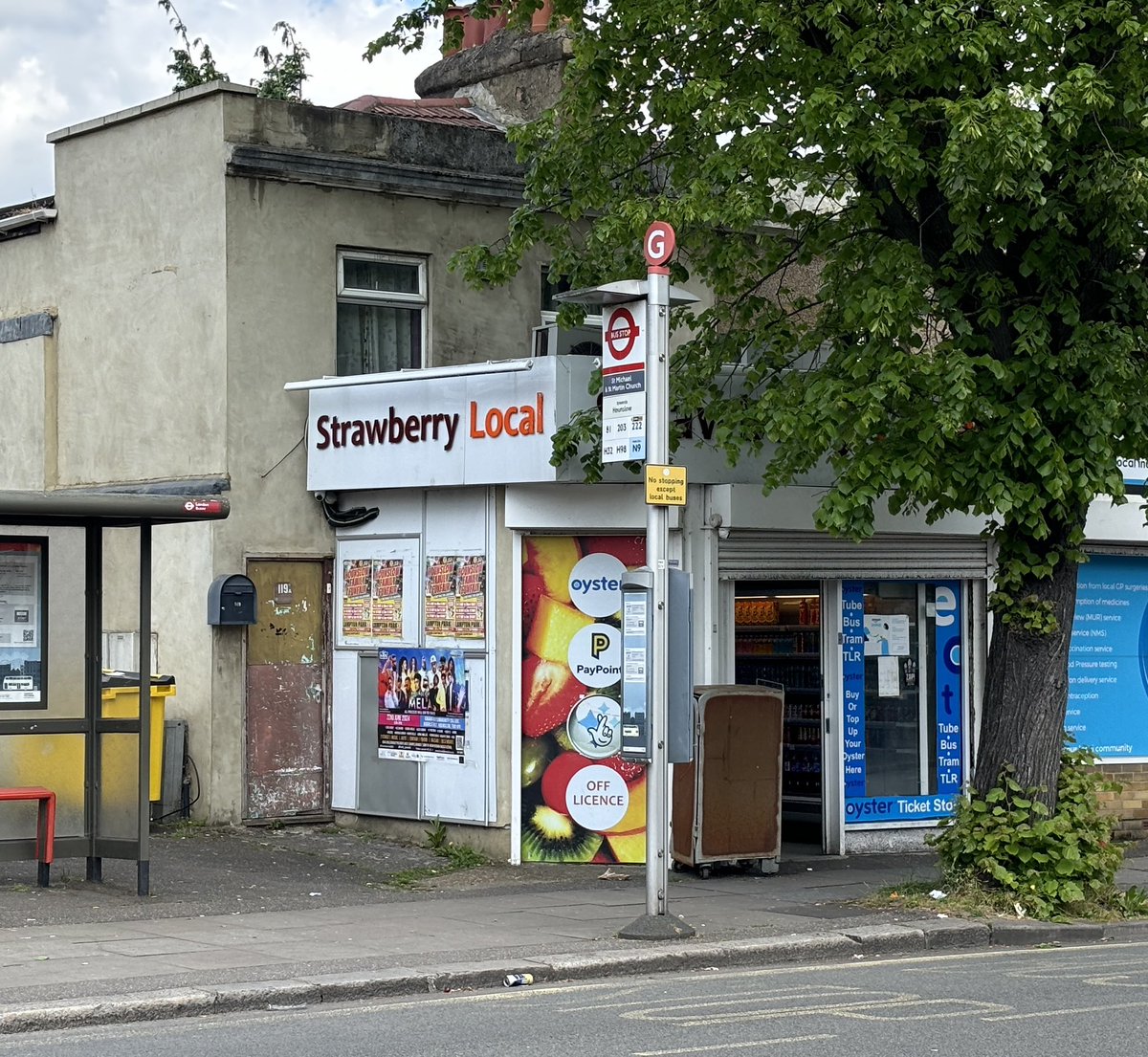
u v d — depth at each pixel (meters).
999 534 13.70
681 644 11.95
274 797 17.20
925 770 17.50
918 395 12.67
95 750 13.25
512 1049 7.99
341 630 17.34
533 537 15.86
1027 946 12.30
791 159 13.29
